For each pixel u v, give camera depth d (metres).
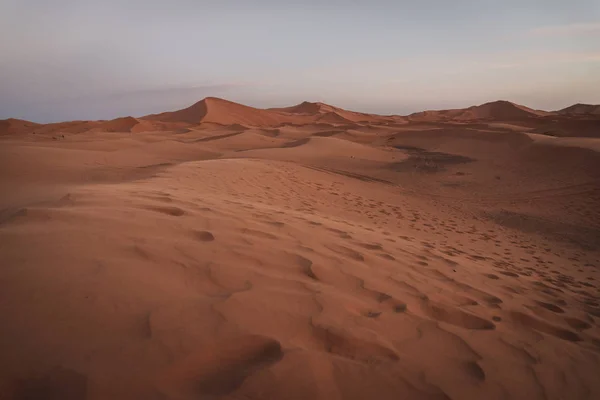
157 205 4.86
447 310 3.24
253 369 1.94
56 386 1.62
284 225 4.88
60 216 3.68
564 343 3.06
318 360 2.10
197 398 1.72
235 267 3.14
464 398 2.08
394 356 2.31
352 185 16.09
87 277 2.47
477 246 7.77
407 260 4.58
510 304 3.78
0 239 2.92
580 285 5.62
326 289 3.08
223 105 109.25
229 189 9.94
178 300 2.43
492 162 25.66
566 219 12.80
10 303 2.09
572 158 21.70
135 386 1.70
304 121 115.75
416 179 21.09
